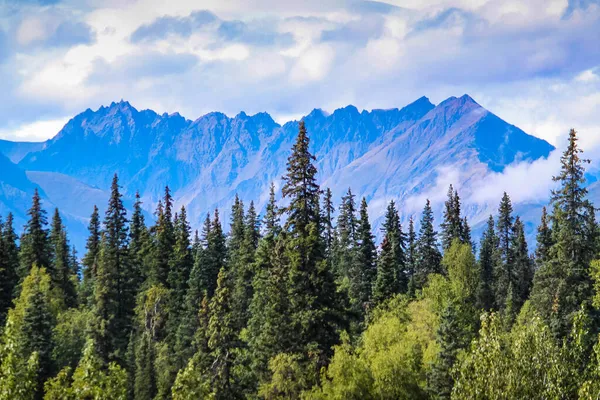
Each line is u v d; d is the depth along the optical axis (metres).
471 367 27.97
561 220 57.31
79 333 87.12
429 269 107.94
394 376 53.78
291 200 58.34
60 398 31.41
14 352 28.59
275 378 53.81
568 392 28.17
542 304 57.75
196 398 37.19
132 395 81.06
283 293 59.84
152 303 99.19
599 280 54.38
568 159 57.28
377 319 75.38
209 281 101.12
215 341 61.22
